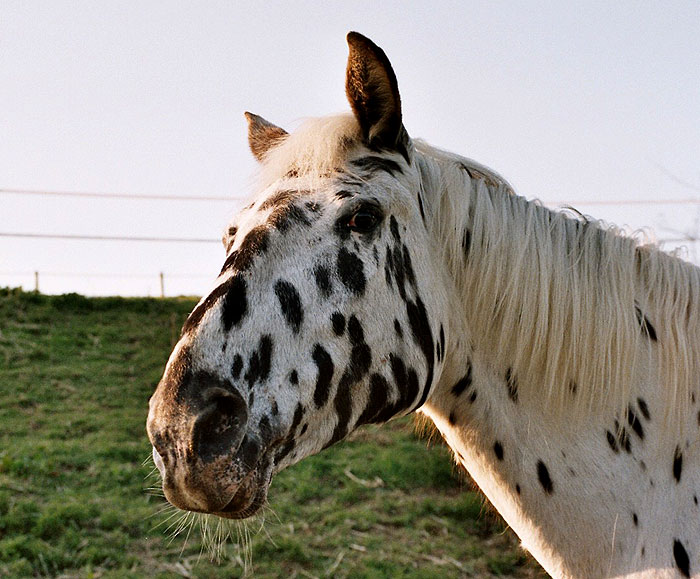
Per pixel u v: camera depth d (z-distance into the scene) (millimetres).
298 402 1612
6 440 6719
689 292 1976
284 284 1627
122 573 4566
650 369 1922
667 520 1820
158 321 11070
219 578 4609
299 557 4930
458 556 5121
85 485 5828
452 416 2035
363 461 6727
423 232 1899
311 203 1708
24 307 10961
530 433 1923
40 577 4469
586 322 1890
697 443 1874
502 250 1931
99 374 8820
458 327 1962
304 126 1854
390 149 1830
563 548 1910
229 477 1458
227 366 1525
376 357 1739
